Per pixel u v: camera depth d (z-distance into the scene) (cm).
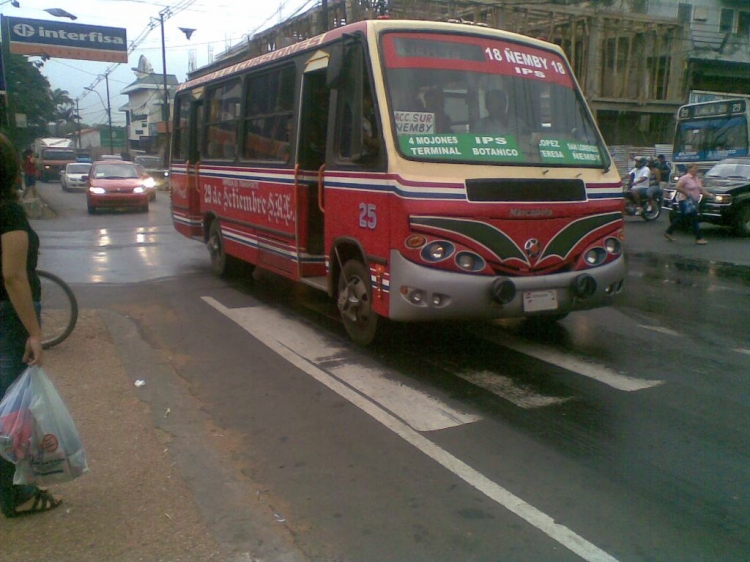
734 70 3669
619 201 658
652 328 794
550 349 705
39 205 2066
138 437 479
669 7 3653
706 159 2311
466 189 577
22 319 337
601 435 497
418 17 2331
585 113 697
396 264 586
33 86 5544
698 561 346
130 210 2322
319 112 779
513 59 673
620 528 376
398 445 477
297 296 958
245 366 646
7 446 341
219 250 1075
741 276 1150
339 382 603
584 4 3469
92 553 341
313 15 2388
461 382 605
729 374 633
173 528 366
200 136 1139
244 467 442
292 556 345
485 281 581
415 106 612
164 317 830
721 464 453
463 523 379
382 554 349
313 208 790
